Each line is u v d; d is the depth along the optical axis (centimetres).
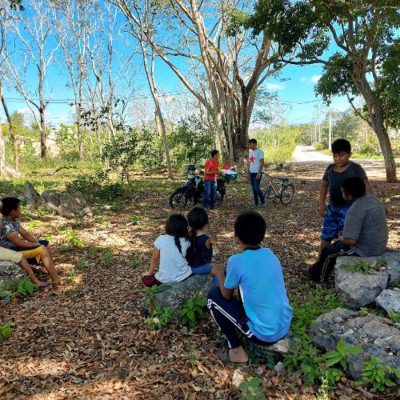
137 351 311
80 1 1958
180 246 372
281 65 1290
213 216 862
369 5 1055
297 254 564
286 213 886
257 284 264
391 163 1405
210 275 429
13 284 430
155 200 1097
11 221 458
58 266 529
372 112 1373
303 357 271
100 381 271
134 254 589
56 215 866
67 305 402
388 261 384
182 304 354
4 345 321
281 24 1160
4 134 3625
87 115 1020
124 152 1084
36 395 255
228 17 1644
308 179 1717
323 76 1504
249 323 270
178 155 2097
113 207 968
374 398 241
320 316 313
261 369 279
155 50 1589
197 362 288
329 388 252
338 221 450
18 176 1795
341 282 370
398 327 285
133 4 1270
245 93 2234
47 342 326
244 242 276
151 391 259
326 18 1148
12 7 1008
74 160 2802
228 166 1022
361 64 1275
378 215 385
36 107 2750
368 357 256
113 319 368
